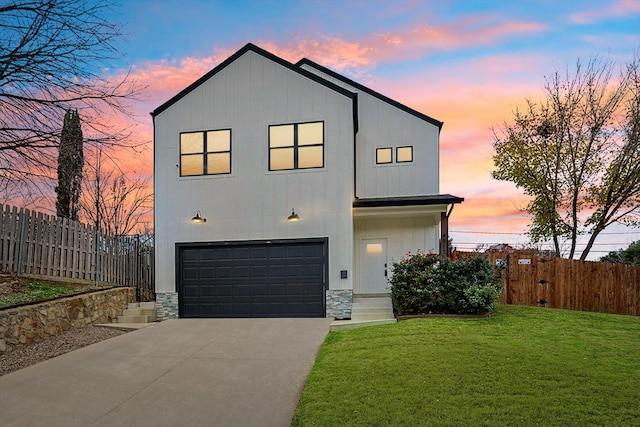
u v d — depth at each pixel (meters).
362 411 4.26
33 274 9.56
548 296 11.96
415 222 12.98
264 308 10.97
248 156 11.38
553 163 14.69
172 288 11.30
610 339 7.04
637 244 18.03
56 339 8.25
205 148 11.59
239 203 11.28
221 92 11.65
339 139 11.08
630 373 5.15
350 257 10.76
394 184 13.12
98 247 11.48
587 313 9.88
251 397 5.17
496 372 5.19
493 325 8.17
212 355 7.12
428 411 4.15
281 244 11.06
